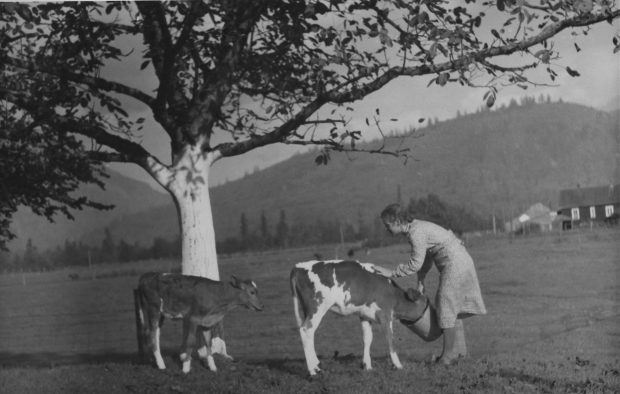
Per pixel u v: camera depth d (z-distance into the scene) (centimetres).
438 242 1086
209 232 1315
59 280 9250
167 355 1312
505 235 8325
